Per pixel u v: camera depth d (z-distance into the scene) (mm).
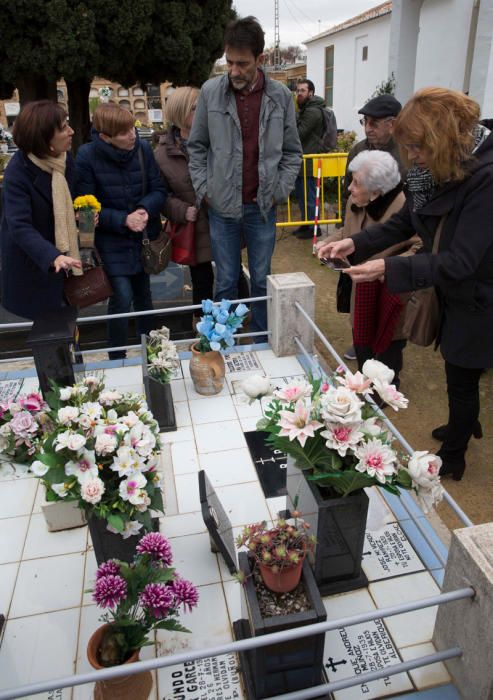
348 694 1575
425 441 3320
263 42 2934
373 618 1365
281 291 3219
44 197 2701
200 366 2926
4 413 2111
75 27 7301
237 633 1672
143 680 1536
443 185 2008
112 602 1428
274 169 3291
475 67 6230
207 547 2051
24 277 2834
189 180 3549
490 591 1359
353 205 2898
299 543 1468
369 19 10891
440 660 1513
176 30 8281
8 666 1651
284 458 2484
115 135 3037
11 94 8859
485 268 2074
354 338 3064
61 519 2111
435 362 4227
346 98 12789
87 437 1666
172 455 2531
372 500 2152
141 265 3439
